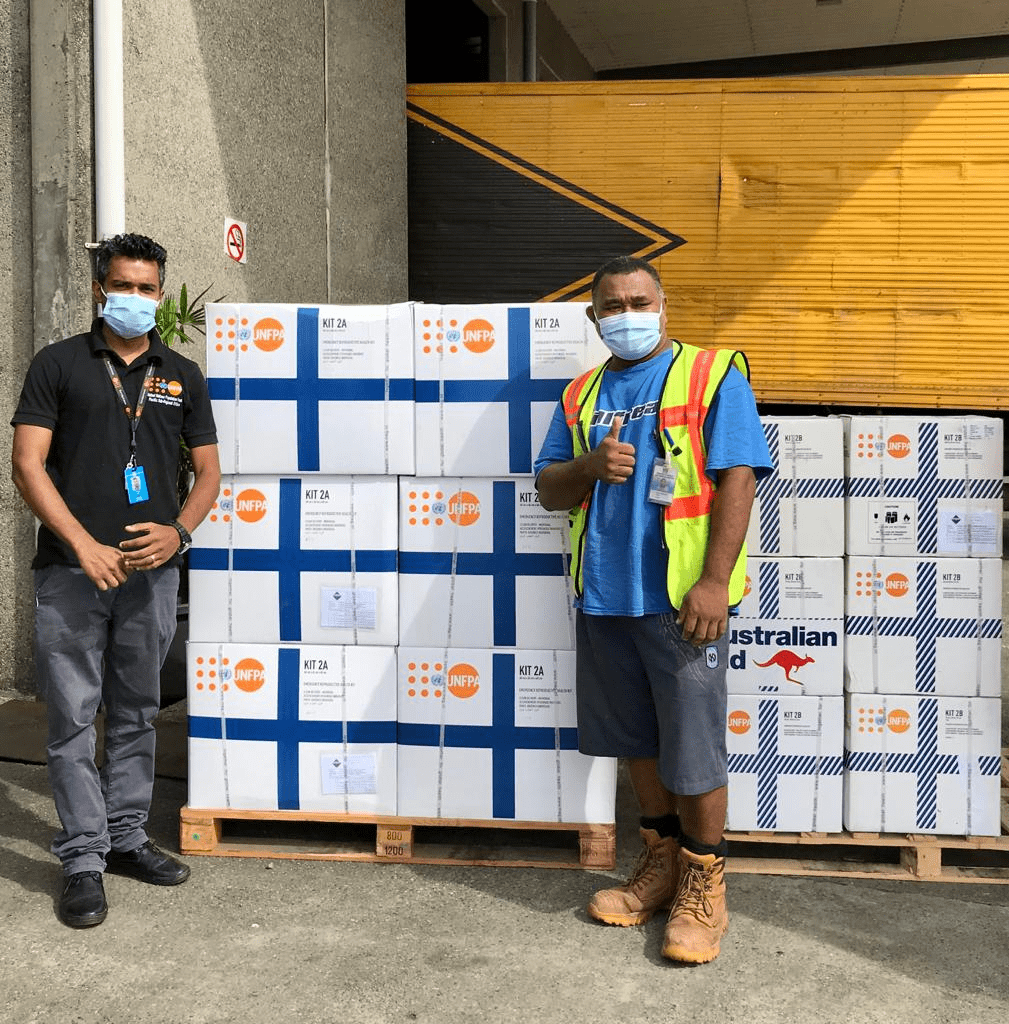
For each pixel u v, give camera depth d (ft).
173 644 15.42
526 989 7.59
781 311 21.79
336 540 9.84
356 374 9.69
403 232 22.65
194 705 10.00
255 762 9.96
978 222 21.03
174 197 15.19
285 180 18.26
